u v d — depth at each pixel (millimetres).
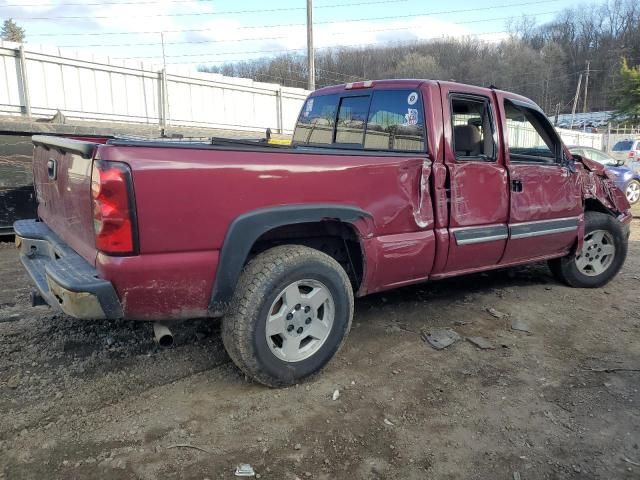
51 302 2965
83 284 2641
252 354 3088
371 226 3543
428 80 4051
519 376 3584
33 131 7016
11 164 6891
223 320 3139
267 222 3039
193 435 2805
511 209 4473
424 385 3420
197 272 2861
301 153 3227
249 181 2969
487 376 3568
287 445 2752
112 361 3586
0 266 5953
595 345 4148
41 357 3600
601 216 5508
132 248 2666
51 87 11336
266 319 3104
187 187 2766
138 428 2846
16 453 2613
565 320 4660
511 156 4562
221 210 2887
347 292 3439
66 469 2516
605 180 5535
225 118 15266
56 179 3350
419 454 2727
